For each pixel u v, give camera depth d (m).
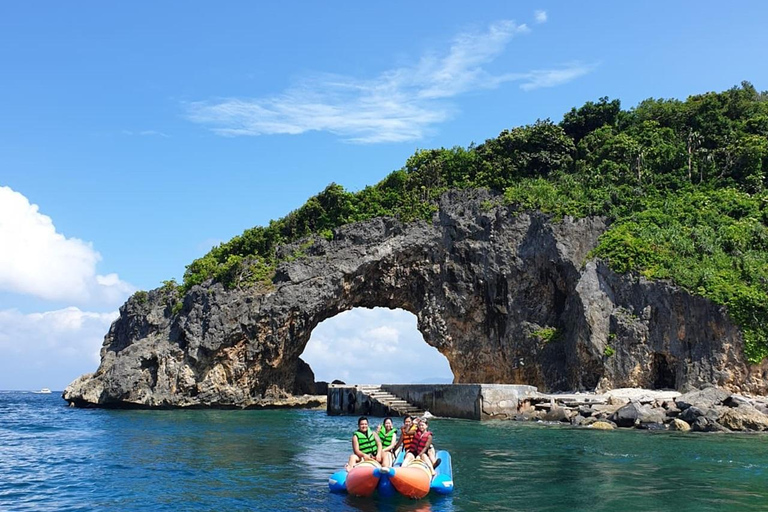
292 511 17.78
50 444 33.97
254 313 65.56
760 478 22.09
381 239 68.25
